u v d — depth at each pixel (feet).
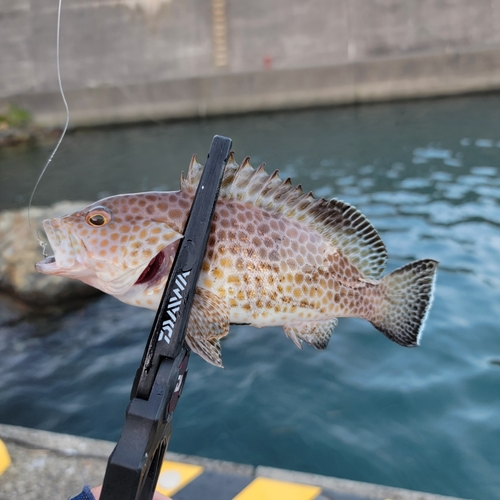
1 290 4.96
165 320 0.85
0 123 14.57
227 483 2.17
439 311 4.44
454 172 8.85
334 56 16.81
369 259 1.28
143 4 16.26
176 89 15.84
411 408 3.39
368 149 10.96
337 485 2.15
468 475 2.89
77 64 16.65
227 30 16.69
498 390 3.46
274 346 4.14
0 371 4.05
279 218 1.16
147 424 0.79
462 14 16.25
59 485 2.24
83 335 4.50
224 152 0.94
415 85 15.65
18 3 16.03
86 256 1.14
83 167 11.55
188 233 0.89
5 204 9.25
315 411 3.43
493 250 5.58
